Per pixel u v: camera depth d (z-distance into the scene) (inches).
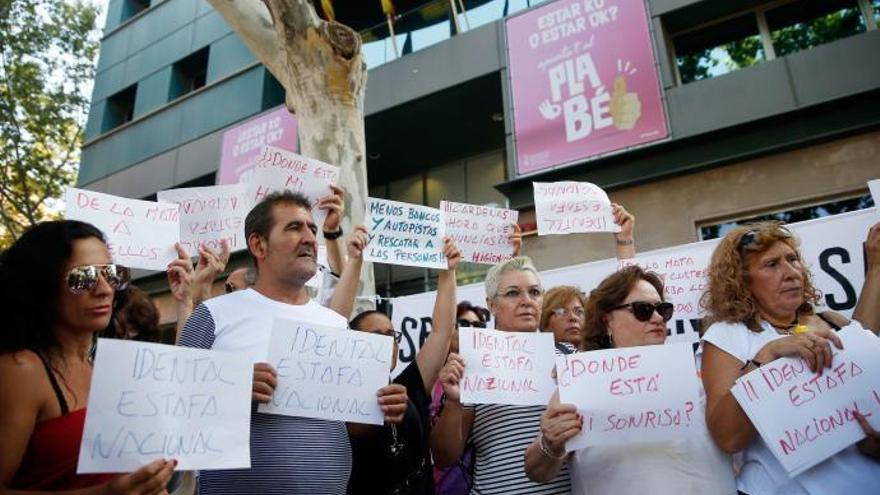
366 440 96.3
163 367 64.1
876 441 71.1
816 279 147.2
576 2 328.8
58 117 526.9
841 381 72.7
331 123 189.6
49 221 71.0
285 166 126.6
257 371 74.5
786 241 85.9
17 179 522.3
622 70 303.6
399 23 414.9
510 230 139.9
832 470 72.5
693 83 289.3
